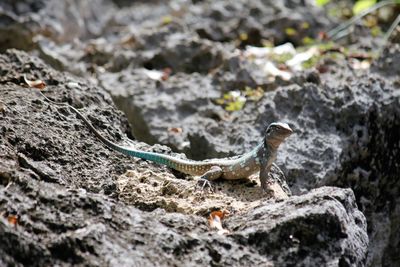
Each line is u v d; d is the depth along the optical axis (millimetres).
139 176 8031
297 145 10602
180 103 13062
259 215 6535
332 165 10367
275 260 6027
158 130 12508
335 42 17203
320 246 6148
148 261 5691
